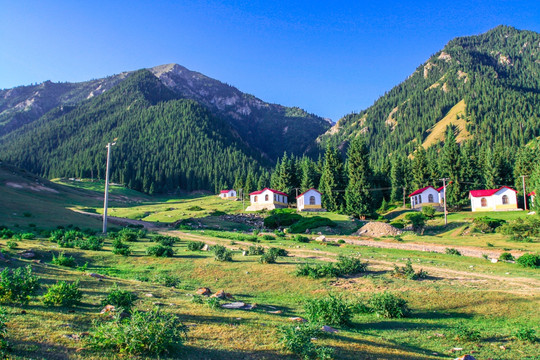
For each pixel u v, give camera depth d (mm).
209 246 36656
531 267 30734
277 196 96750
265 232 60594
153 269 26938
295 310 18297
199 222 66812
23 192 90938
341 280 24469
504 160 94000
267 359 9883
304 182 105938
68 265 24672
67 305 13008
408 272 25500
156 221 73062
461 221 66188
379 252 39438
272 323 13703
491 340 15023
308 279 24516
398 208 101812
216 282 24328
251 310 16609
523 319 17984
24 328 9844
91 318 11836
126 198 159000
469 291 21781
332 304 16375
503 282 24469
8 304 12094
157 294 17891
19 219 48500
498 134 196125
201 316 13797
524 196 78375
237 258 31172
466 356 11242
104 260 28859
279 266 27672
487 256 37844
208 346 10461
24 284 12602
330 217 75312
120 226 59312
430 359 11930
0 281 12602
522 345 14461
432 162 107250
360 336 13898
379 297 19078
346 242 48781
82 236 40781
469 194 88312
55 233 38469
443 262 33250
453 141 93312
